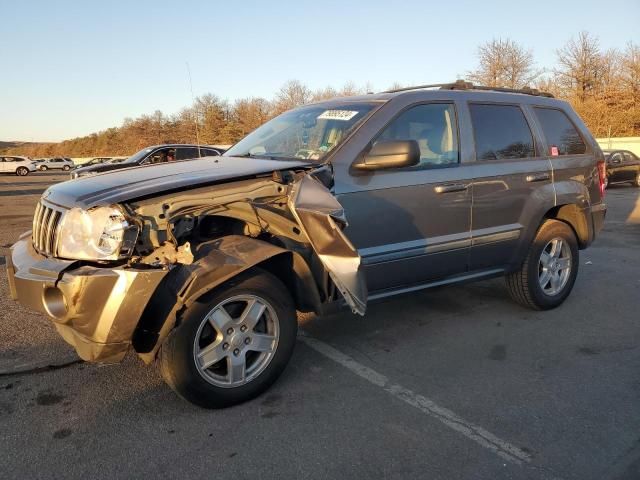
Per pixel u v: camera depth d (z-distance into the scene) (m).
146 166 3.76
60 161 49.94
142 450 2.81
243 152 4.36
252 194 3.23
